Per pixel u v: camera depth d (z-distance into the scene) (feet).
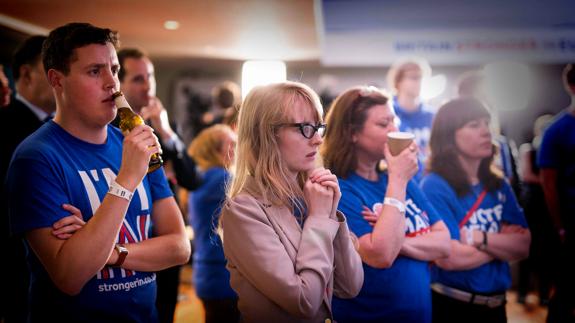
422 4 15.55
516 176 14.37
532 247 14.85
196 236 10.58
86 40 5.47
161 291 9.00
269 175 5.37
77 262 4.94
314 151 5.50
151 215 6.29
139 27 19.97
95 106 5.49
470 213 8.17
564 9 15.34
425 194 8.30
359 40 15.88
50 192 5.20
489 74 22.58
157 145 5.34
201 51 25.86
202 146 10.83
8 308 7.70
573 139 11.03
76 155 5.57
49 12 17.76
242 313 5.33
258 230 5.13
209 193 10.37
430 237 7.02
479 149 8.17
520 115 23.04
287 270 5.02
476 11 15.62
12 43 20.36
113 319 5.49
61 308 5.34
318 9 16.66
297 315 5.00
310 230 5.24
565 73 11.58
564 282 10.94
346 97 7.14
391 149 6.72
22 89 7.95
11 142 7.69
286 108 5.41
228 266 5.49
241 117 5.66
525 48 15.49
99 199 5.54
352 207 6.84
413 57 15.81
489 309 8.07
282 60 28.12
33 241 5.15
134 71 9.55
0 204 7.53
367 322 6.65
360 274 5.64
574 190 11.03
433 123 8.57
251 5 16.19
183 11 17.21
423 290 6.93
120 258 5.48
